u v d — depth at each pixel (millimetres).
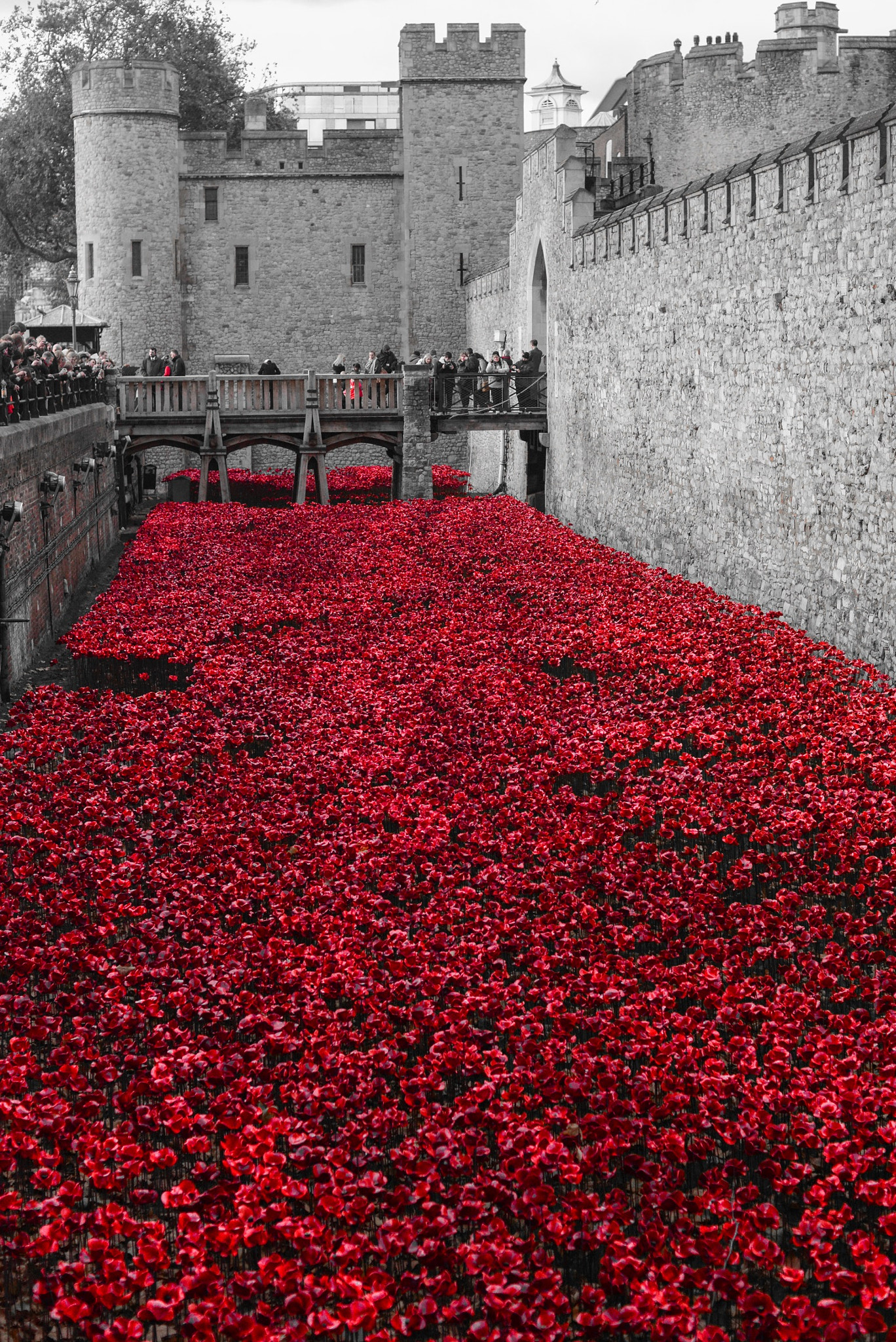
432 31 44531
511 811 11141
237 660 17141
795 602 18906
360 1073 7004
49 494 19656
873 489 16281
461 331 46156
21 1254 5750
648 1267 5555
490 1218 5887
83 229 44500
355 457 46312
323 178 45344
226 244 45438
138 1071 7223
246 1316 5277
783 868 9898
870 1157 6227
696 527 23203
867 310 16328
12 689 16641
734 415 21188
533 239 35812
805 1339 5223
